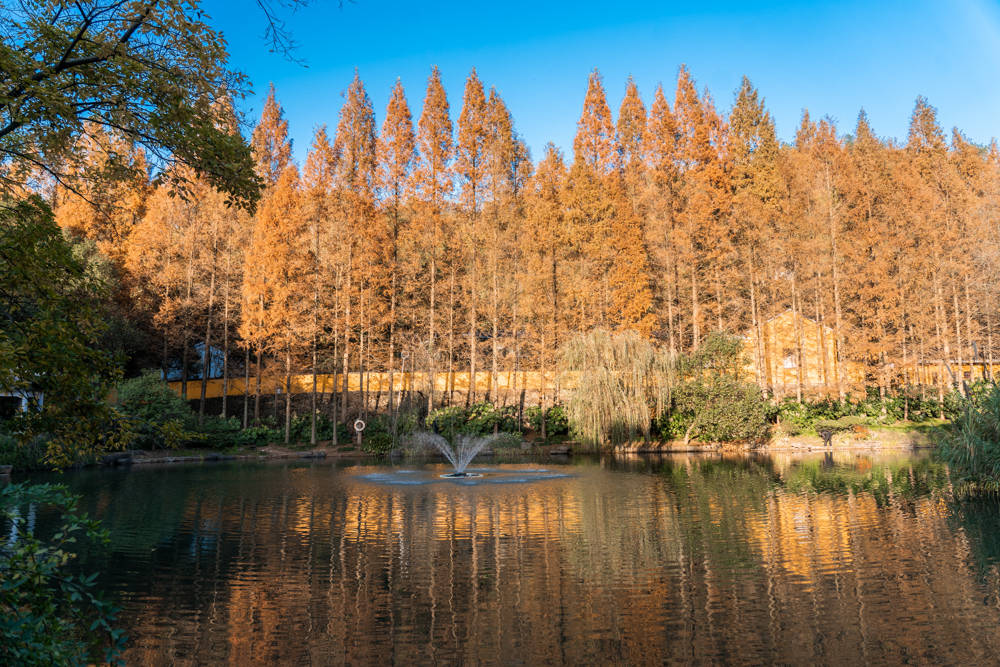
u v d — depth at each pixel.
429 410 34.06
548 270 36.78
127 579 8.52
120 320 31.42
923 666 5.44
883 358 35.84
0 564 3.76
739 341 31.97
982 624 6.38
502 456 30.12
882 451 28.72
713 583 8.06
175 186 5.39
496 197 40.31
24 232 4.86
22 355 4.49
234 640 6.27
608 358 29.88
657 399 30.23
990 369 33.62
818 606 7.08
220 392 37.56
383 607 7.29
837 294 36.56
